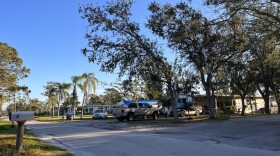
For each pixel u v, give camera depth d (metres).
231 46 23.89
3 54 38.81
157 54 26.61
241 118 27.05
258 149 10.83
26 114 9.77
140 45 26.69
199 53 25.97
